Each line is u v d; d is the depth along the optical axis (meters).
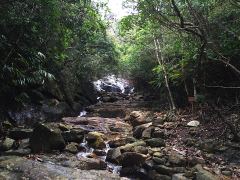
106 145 6.18
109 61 14.00
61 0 8.07
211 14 6.21
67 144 5.95
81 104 11.54
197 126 6.46
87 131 6.92
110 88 15.90
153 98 12.68
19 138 5.96
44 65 8.52
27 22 6.40
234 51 6.12
